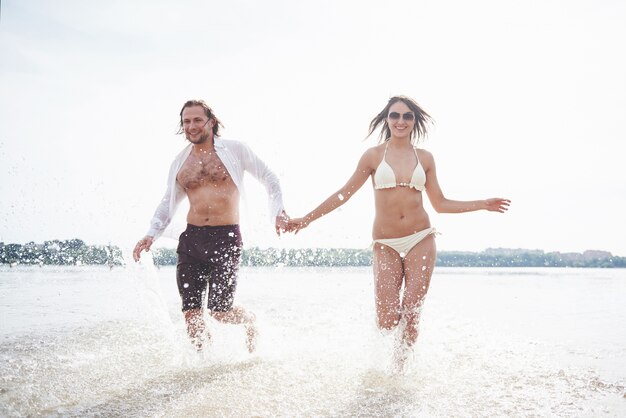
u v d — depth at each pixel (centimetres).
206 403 285
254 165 437
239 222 428
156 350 415
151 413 269
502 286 1141
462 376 344
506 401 291
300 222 425
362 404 285
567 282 1320
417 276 383
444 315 626
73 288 846
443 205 417
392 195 396
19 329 497
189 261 411
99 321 547
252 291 920
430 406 282
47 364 364
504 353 411
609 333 502
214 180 415
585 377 341
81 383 321
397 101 416
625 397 298
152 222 444
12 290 823
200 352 400
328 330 497
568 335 493
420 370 360
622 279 1504
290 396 299
